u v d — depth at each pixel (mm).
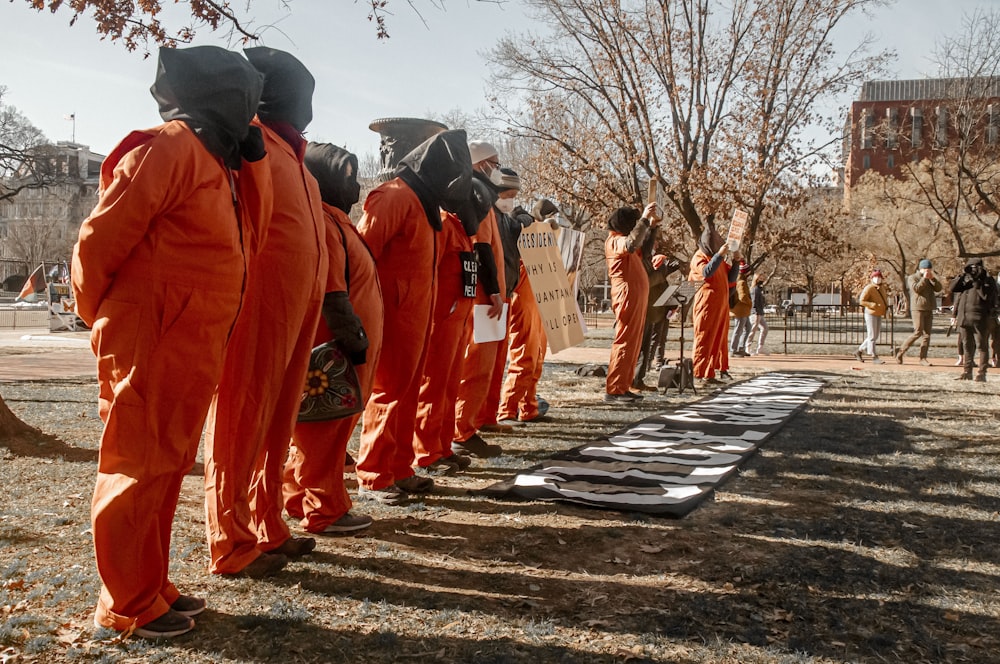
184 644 3127
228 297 3219
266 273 3713
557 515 5102
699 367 12773
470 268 5934
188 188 3076
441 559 4227
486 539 4578
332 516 4559
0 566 3844
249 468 3807
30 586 3605
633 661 3117
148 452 3057
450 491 5629
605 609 3621
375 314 4684
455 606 3604
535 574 4051
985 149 28078
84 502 4988
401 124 7348
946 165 29484
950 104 26953
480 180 6457
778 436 8062
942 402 11070
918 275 18688
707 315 12617
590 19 24734
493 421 8086
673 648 3240
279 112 3955
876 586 3967
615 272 10297
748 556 4367
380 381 5285
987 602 3812
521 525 4859
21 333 28453
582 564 4211
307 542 4160
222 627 3285
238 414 3740
